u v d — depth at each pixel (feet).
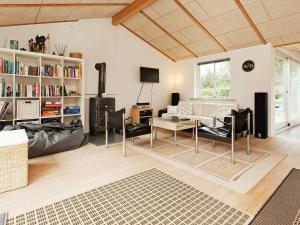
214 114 16.94
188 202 6.13
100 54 17.16
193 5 13.39
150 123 12.16
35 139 10.15
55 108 13.87
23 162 7.08
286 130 18.07
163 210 5.71
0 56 12.35
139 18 16.69
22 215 5.47
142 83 20.33
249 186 7.22
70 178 7.81
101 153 11.02
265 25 13.48
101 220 5.27
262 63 15.75
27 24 13.37
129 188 7.00
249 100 16.60
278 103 18.24
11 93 12.01
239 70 17.20
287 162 9.75
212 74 20.06
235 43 16.49
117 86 18.44
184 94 22.12
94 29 16.72
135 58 19.63
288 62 19.11
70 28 15.42
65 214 5.52
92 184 7.30
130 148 12.03
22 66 12.17
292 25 12.80
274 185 7.29
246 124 10.82
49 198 6.34
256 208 5.85
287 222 5.22
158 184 7.31
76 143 11.85
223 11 13.19
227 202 6.15
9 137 7.39
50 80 14.44
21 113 12.21
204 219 5.33
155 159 10.04
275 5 11.57
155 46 20.80
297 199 6.33
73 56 14.48
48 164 9.32
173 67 22.86
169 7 14.21
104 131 16.22
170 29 16.99
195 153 11.02
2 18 11.44
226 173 8.36
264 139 14.56
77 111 14.87
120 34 18.42
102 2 13.41
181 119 13.23
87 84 16.48
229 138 9.67
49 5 11.37
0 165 6.63
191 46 18.84
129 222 5.19
